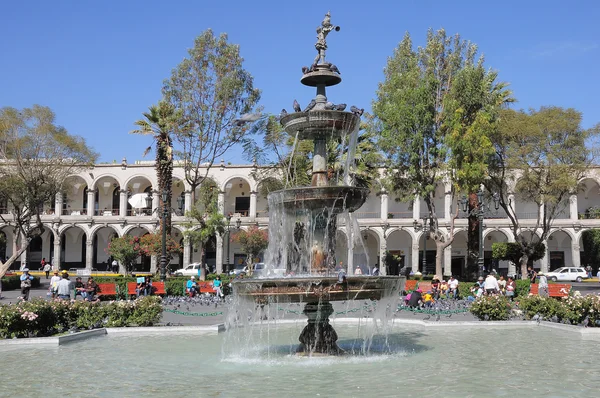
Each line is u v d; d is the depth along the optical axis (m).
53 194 41.19
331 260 12.88
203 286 31.47
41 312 15.75
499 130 34.56
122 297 28.25
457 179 31.92
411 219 53.56
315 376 10.18
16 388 9.43
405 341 15.06
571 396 8.58
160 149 39.69
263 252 46.56
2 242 50.44
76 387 9.48
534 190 35.78
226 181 56.31
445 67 35.94
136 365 11.54
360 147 35.69
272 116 36.34
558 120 34.19
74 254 59.25
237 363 11.66
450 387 9.20
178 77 38.06
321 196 12.45
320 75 13.46
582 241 53.59
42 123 39.16
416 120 32.62
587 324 18.06
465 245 55.78
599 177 48.28
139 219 55.59
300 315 22.25
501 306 19.83
